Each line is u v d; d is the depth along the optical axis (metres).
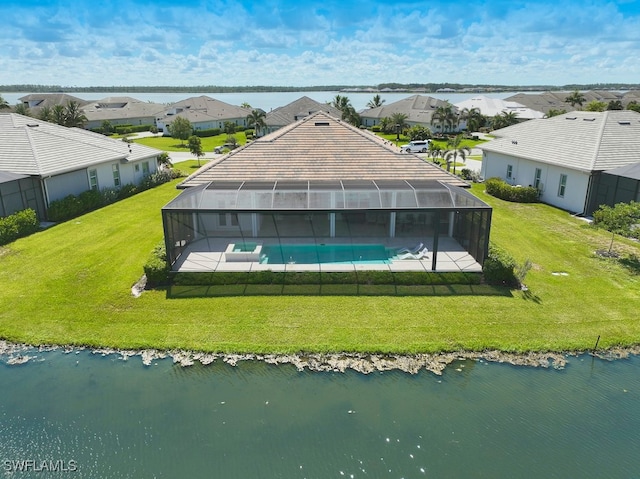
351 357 13.83
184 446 10.56
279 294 17.56
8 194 25.16
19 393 12.34
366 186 20.91
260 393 12.34
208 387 12.57
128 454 10.35
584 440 10.83
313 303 16.89
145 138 84.19
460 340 14.62
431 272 18.84
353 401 12.05
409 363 13.59
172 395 12.27
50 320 15.68
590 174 27.78
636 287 18.25
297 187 20.64
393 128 84.94
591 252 22.22
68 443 10.66
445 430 11.10
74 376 13.04
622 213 20.89
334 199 19.91
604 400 12.20
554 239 24.20
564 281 18.78
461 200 19.56
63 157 29.81
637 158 28.78
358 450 10.50
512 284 18.38
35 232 25.39
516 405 11.98
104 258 21.27
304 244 22.56
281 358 13.75
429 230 24.14
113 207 31.70
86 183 31.59
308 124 27.84
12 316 15.89
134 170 38.19
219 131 92.31
